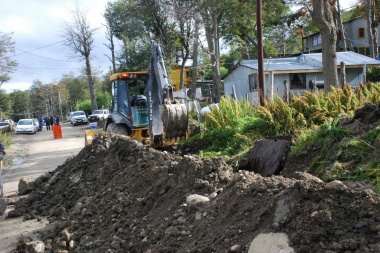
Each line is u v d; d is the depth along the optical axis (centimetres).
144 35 3161
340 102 1020
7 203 919
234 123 1152
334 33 1385
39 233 666
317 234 303
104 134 1052
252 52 4659
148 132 1223
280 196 356
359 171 589
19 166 1606
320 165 668
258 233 342
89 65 4541
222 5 2855
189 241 410
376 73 2683
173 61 2972
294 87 2545
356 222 306
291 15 3934
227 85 3016
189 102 2123
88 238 588
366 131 684
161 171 682
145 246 467
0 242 651
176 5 2669
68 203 797
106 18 3938
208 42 2828
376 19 3831
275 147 805
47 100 8181
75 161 999
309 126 1013
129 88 1249
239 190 433
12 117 9988
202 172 566
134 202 633
